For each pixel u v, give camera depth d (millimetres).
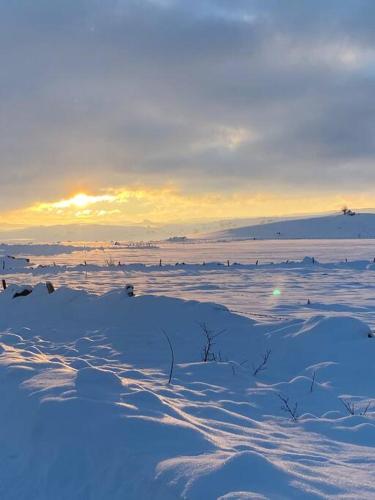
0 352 8312
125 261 51156
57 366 6496
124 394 5195
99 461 3838
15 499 3648
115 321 12266
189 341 10281
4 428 4742
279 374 8320
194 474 3291
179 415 4895
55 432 4262
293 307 17062
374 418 5605
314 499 3045
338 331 9234
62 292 14531
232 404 6312
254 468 3320
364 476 3611
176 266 39531
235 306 17547
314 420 5566
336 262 43219
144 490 3357
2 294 16047
